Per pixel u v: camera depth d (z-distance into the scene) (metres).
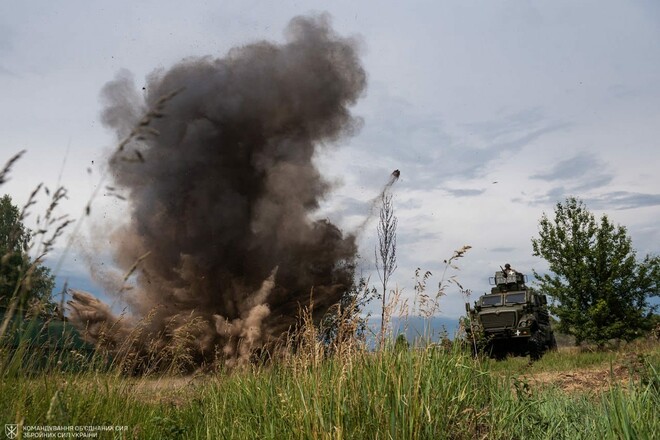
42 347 4.54
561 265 21.86
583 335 20.91
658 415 4.20
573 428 5.16
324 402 4.26
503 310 21.69
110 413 4.84
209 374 7.31
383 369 4.61
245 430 5.11
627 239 21.58
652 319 20.44
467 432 4.52
